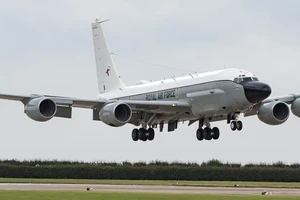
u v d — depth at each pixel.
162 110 175.12
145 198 112.69
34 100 158.25
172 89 177.00
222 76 166.50
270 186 160.00
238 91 162.62
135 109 174.12
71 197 112.44
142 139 182.38
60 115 166.75
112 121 164.00
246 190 140.25
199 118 177.50
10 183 160.25
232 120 171.12
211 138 179.38
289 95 172.00
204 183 174.75
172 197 114.88
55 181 172.75
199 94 170.12
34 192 121.12
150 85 185.50
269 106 167.50
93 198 111.44
